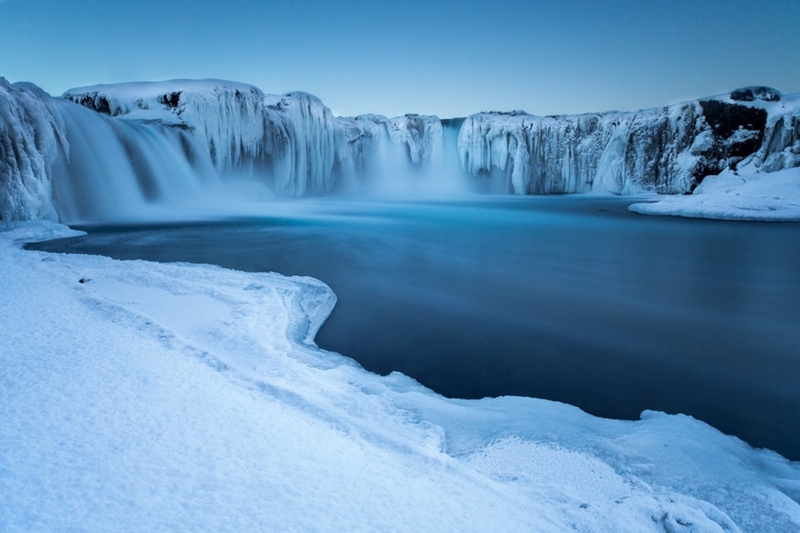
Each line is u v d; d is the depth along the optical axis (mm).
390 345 6961
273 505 2275
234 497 2301
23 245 13906
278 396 3930
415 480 2828
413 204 36281
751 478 3441
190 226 20469
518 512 2666
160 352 4570
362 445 3238
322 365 5547
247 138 33375
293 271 11914
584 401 5457
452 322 8203
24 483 2221
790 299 10109
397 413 4301
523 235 20312
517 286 11062
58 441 2654
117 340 4797
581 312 9031
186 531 2002
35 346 4367
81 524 1976
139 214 23172
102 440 2719
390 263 13516
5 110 15672
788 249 16641
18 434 2682
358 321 8016
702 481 3324
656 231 21547
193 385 3797
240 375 4324
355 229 21484
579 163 44500
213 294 7922
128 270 9117
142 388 3576
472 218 27094
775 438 4789
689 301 9938
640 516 2807
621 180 41812
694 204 27562
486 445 3734
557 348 7121
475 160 46156
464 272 12547
